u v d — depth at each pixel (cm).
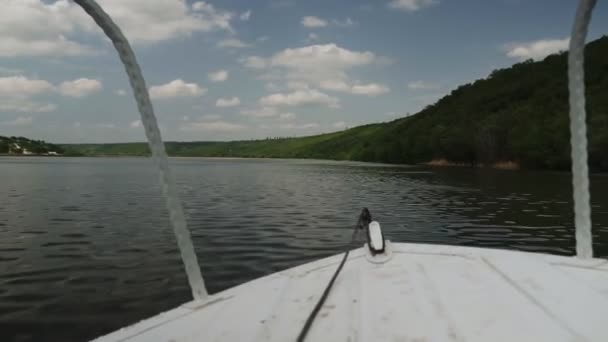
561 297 204
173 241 1123
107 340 172
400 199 2298
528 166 6328
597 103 6084
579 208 263
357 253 297
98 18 163
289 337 174
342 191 2852
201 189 3031
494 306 199
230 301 212
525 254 278
